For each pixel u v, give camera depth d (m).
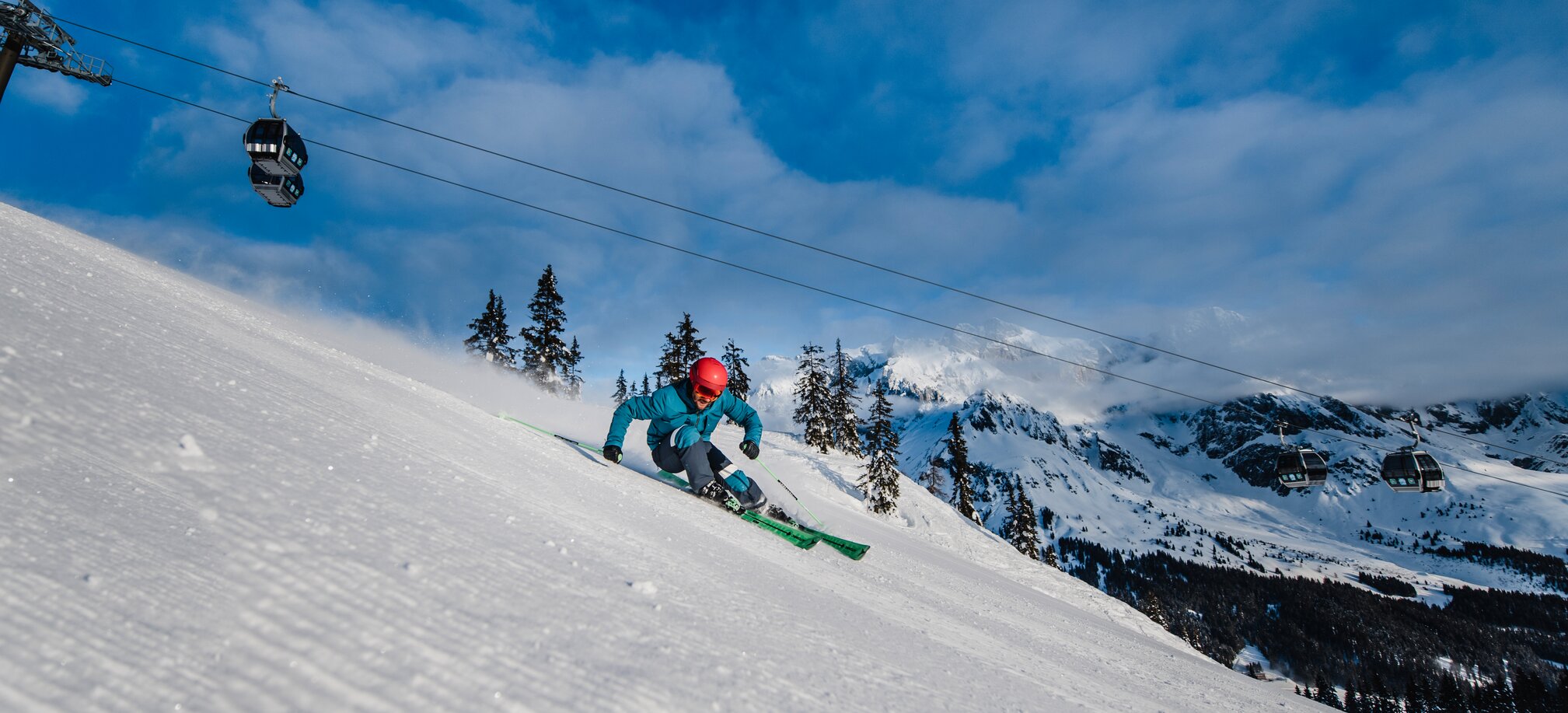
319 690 1.17
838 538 7.26
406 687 1.27
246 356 4.52
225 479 1.98
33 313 2.97
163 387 2.69
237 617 1.30
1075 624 9.13
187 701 1.01
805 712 1.84
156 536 1.51
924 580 7.55
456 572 1.92
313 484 2.24
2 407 1.84
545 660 1.59
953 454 48.44
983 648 4.07
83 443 1.85
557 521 3.05
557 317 43.41
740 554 4.27
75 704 0.89
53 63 14.31
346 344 15.09
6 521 1.32
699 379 6.89
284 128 13.35
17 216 9.31
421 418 4.78
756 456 7.64
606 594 2.23
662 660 1.84
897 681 2.50
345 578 1.63
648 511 4.51
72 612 1.11
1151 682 5.41
